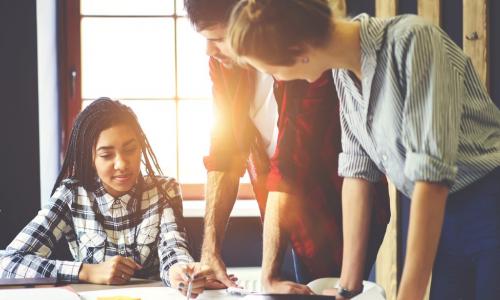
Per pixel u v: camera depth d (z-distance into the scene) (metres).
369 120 1.57
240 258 3.35
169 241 2.15
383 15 3.13
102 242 2.21
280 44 1.42
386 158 1.60
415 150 1.45
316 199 2.11
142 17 3.51
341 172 1.75
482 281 1.63
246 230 3.34
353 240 1.73
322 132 2.06
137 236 2.22
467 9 3.01
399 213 3.12
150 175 2.29
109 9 3.50
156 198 2.26
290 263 3.21
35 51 3.24
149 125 3.54
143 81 3.53
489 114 1.60
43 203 3.27
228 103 2.08
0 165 3.25
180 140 3.55
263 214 2.29
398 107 1.49
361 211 1.73
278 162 2.07
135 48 3.52
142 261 2.21
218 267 1.98
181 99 3.54
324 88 2.03
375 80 1.51
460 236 1.66
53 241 2.22
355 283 1.71
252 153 2.23
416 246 1.44
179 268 1.91
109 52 3.51
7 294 1.77
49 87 3.33
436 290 1.78
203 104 3.55
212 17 1.72
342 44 1.49
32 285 1.91
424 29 1.46
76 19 3.46
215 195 2.08
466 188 1.64
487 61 3.00
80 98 3.47
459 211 1.65
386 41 1.48
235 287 1.86
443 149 1.42
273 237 2.01
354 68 1.53
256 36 1.42
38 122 3.25
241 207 3.31
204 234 2.07
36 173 3.27
